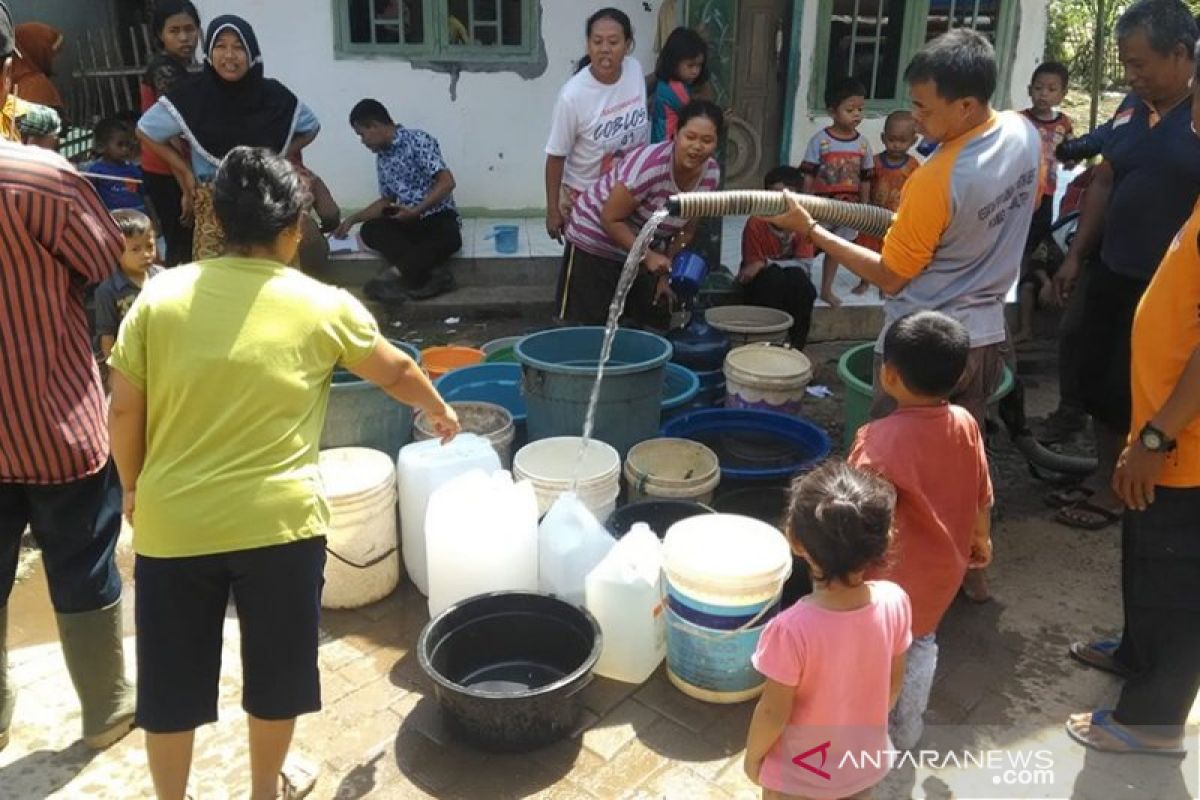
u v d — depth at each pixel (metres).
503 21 6.66
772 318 4.82
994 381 3.03
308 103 6.62
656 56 6.72
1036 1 6.87
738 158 7.12
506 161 6.95
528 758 2.62
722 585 2.65
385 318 5.91
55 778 2.54
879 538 1.86
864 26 6.86
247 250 2.10
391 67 6.62
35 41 6.25
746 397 4.11
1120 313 3.43
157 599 2.09
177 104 4.61
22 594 3.36
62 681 2.91
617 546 2.86
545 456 3.43
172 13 5.16
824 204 3.13
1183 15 3.07
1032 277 5.38
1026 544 3.72
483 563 2.95
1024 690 2.94
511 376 4.26
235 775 2.56
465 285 6.17
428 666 2.57
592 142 4.66
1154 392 2.36
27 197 2.15
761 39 6.89
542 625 2.88
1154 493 2.38
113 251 2.36
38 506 2.43
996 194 2.73
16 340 2.23
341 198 6.84
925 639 2.52
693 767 2.60
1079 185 5.30
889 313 3.05
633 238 3.99
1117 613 3.31
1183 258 2.25
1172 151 3.16
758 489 3.74
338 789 2.51
